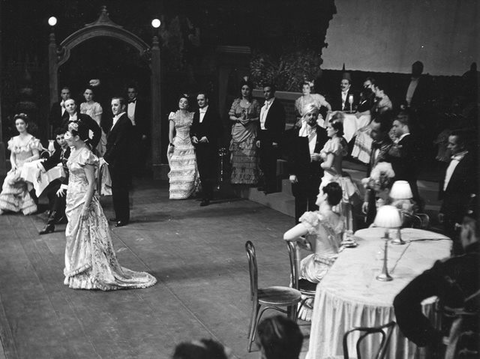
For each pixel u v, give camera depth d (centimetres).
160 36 1580
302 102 1187
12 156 1148
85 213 769
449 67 1345
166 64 1567
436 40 1368
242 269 858
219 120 1218
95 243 776
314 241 660
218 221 1110
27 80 1488
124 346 623
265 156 1213
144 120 1436
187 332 657
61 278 818
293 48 1575
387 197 850
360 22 1530
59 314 703
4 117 1484
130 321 684
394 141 865
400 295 438
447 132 1084
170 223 1093
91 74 1590
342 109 1259
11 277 821
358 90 1420
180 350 326
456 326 438
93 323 679
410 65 1431
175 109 1543
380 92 1159
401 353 505
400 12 1430
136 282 788
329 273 566
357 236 690
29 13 1630
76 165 770
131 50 1591
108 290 772
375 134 895
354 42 1554
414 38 1416
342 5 1569
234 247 959
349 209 868
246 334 653
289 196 1209
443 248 640
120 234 1023
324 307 530
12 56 1619
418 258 605
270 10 1662
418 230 718
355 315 507
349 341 512
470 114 1036
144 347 621
